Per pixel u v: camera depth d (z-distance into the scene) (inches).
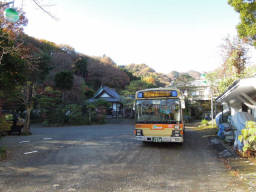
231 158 269.0
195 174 205.6
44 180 185.6
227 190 161.6
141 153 310.3
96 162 253.1
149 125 336.5
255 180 179.5
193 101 1427.2
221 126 445.1
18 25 290.7
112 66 2182.6
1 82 310.2
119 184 175.8
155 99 343.0
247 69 583.2
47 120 885.8
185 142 422.0
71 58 1857.8
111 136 518.3
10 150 323.9
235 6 352.5
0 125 359.3
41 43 1680.6
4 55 291.7
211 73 844.0
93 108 1063.0
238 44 621.0
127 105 1249.4
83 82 1423.5
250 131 243.8
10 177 193.8
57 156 286.4
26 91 577.0
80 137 497.0
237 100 494.9
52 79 1240.2
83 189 164.1
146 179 189.5
